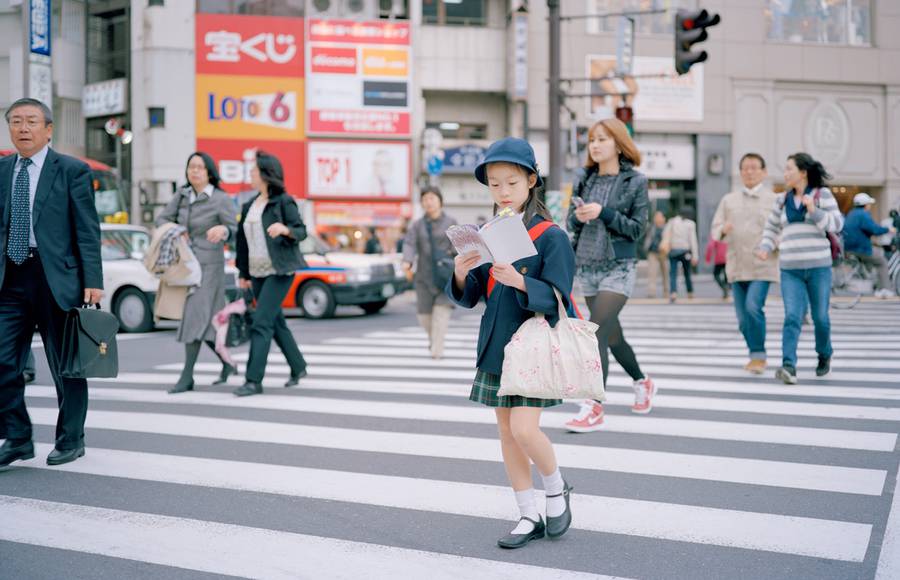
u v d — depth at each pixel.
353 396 6.52
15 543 3.22
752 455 4.52
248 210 6.71
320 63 24.88
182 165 24.58
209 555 3.09
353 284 14.56
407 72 25.16
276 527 3.41
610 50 25.25
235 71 24.64
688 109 25.75
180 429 5.29
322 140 24.97
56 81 26.02
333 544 3.21
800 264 6.71
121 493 3.89
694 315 13.45
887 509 3.57
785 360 6.81
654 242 17.41
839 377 7.13
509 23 25.20
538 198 3.18
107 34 26.08
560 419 5.56
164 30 24.38
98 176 19.80
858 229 14.97
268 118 24.80
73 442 4.49
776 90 26.31
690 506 3.65
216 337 6.96
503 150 3.04
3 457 4.26
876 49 26.77
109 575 2.90
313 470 4.29
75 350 4.21
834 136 26.66
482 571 2.93
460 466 4.36
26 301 4.29
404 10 25.42
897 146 26.98
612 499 3.76
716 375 7.36
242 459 4.52
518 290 3.00
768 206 7.17
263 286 6.65
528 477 3.27
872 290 16.42
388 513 3.59
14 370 4.27
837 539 3.21
